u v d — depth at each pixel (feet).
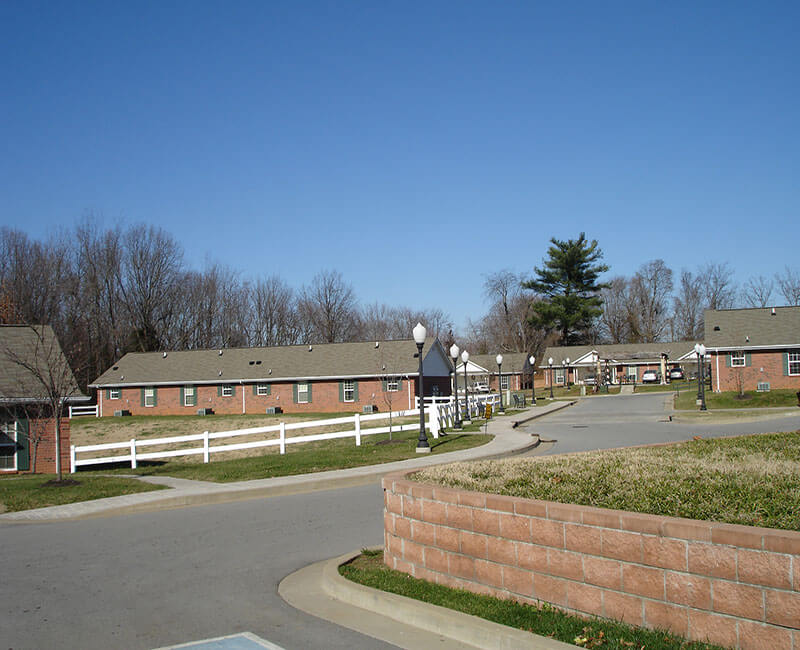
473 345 339.98
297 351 173.99
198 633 21.66
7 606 25.29
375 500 46.70
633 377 261.65
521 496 22.48
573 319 280.72
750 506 18.71
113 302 217.97
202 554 33.27
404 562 24.93
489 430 96.89
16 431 77.00
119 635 21.65
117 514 48.06
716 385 168.86
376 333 315.99
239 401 170.19
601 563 18.06
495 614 19.17
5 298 178.70
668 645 15.79
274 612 23.59
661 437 85.81
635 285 347.77
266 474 61.11
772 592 14.83
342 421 82.28
